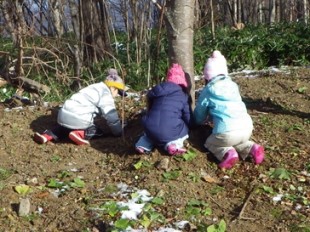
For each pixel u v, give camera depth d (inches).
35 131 135.2
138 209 96.6
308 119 142.6
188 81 124.3
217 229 89.7
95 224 92.9
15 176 110.6
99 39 223.5
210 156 115.8
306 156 119.6
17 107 157.6
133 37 241.9
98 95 127.8
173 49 124.2
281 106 153.6
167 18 124.2
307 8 444.1
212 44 239.3
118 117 130.0
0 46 235.5
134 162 114.8
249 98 160.6
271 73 203.8
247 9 455.8
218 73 116.3
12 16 176.7
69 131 129.1
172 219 94.2
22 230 91.8
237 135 111.1
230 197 103.0
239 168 113.5
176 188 103.7
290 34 252.4
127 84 199.2
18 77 165.6
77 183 106.4
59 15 200.2
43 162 118.6
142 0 216.1
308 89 171.6
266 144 125.6
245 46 235.6
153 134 113.8
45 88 167.3
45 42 182.4
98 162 119.2
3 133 131.4
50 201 100.4
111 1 237.1
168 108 114.9
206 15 300.7
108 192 103.7
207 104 114.1
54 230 92.1
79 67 189.5
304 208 98.8
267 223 94.2
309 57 235.5
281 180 108.8
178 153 113.7
